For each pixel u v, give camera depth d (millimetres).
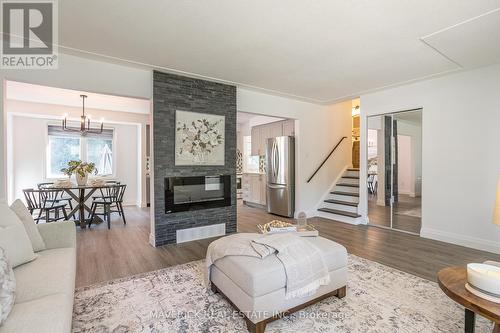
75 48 2926
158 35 2635
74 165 4926
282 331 1831
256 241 2197
